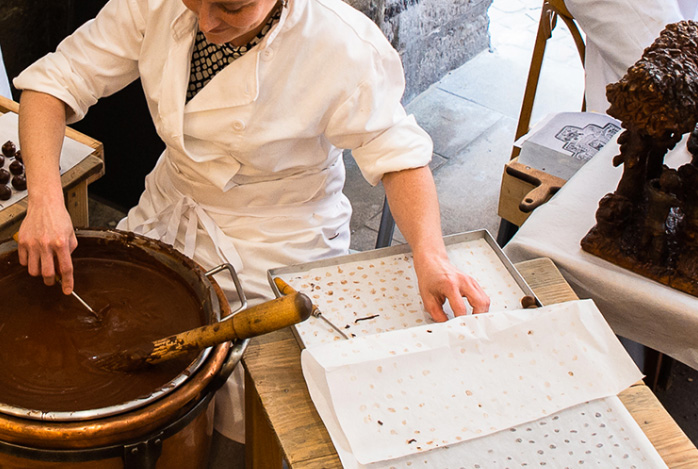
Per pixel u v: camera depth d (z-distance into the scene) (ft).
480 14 12.32
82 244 4.31
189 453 3.98
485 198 9.92
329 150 5.12
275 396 3.66
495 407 3.56
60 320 4.07
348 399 3.49
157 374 3.78
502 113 11.46
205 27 3.75
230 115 4.56
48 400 3.63
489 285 4.27
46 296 4.19
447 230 9.36
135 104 7.57
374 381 3.55
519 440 3.45
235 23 3.77
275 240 5.22
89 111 7.91
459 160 10.49
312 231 5.31
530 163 6.61
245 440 4.51
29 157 4.48
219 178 4.89
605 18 7.07
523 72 12.41
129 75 5.07
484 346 3.77
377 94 4.66
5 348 3.90
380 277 4.29
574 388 3.70
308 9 4.37
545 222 5.24
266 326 3.28
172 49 4.50
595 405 3.66
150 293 4.25
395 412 3.47
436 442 3.38
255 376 3.75
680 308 4.64
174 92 4.54
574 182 5.58
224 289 5.08
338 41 4.46
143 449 3.46
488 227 9.50
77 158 5.35
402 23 10.44
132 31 4.74
